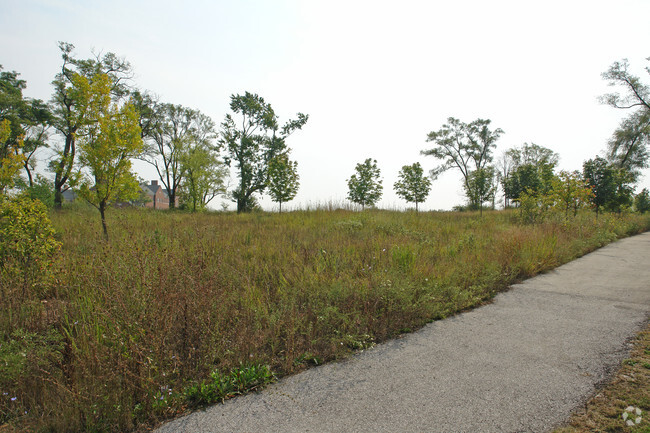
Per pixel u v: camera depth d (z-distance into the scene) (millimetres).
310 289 5211
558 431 2270
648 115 30359
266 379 3160
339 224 11688
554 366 3203
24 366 3039
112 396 2715
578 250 9938
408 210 19859
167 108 37562
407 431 2359
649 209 33750
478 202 26688
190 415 2703
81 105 8797
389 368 3322
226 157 33812
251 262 6641
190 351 3383
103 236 7723
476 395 2770
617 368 3084
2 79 27375
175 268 4523
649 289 5859
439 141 49531
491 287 5910
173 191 40156
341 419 2541
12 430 2416
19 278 4738
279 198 25344
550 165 27391
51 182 23688
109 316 3475
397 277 5672
